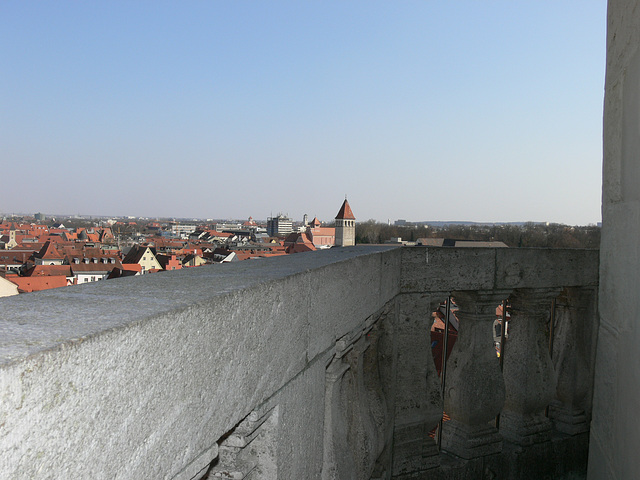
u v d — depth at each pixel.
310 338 2.16
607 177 2.30
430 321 3.95
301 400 2.09
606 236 2.30
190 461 1.34
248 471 1.76
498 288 4.00
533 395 4.21
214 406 1.42
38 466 0.85
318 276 2.23
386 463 3.55
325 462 2.46
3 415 0.78
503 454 4.07
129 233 195.50
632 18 1.93
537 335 4.28
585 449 4.43
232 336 1.50
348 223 99.25
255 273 2.00
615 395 2.10
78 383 0.93
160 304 1.28
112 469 1.03
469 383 3.93
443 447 4.12
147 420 1.14
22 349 0.85
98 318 1.10
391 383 3.62
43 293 1.46
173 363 1.22
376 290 3.20
